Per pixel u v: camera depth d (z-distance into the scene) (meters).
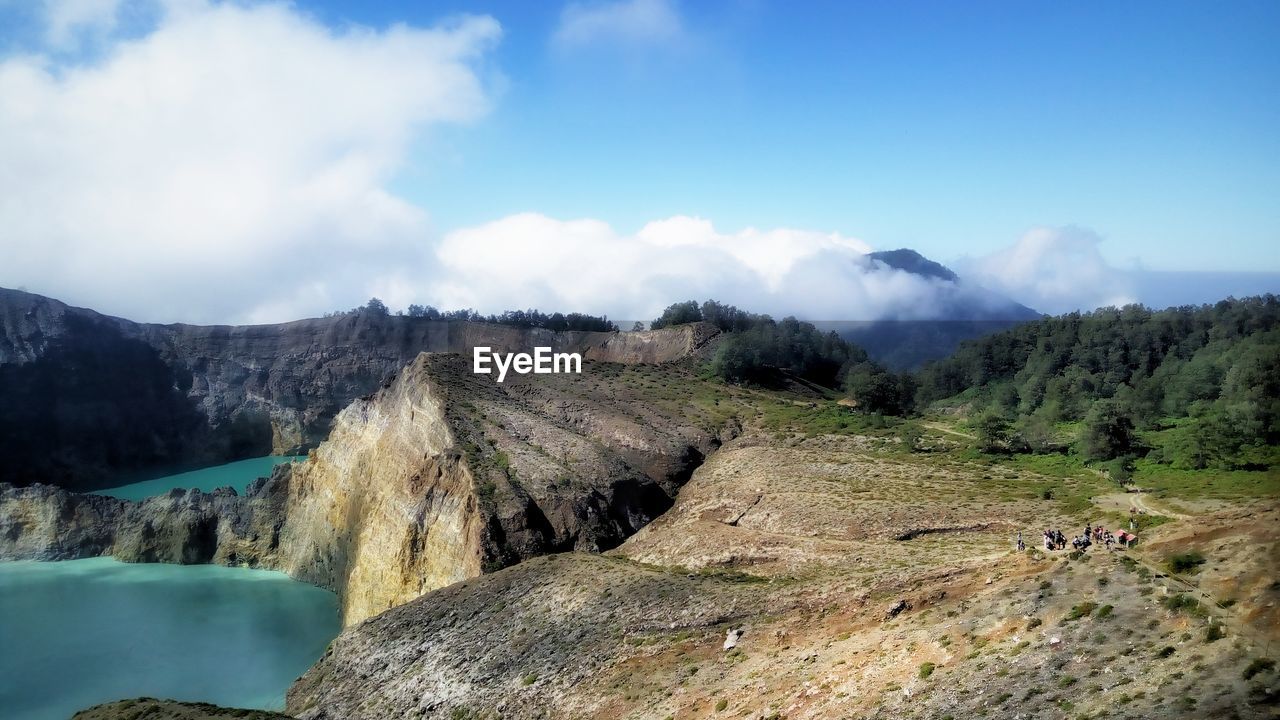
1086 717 29.73
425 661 64.31
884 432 106.81
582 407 114.12
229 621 95.19
